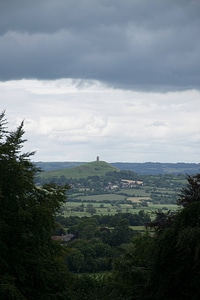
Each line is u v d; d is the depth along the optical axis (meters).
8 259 51.59
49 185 58.50
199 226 61.56
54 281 55.25
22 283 52.41
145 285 65.81
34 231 54.69
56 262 56.31
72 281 58.22
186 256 60.28
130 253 81.88
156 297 62.50
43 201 56.84
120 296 71.75
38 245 55.25
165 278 61.59
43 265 53.97
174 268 61.59
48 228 56.59
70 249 60.31
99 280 82.25
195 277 60.09
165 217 88.81
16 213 53.34
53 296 54.81
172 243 61.91
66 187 59.38
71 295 58.34
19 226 53.25
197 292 60.38
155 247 63.62
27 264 52.62
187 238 58.75
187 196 88.56
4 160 55.81
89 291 77.94
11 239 53.03
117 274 74.06
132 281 70.69
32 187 56.25
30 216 52.66
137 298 67.81
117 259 75.81
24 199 55.69
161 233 70.88
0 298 46.59
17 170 55.75
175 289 62.16
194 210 63.31
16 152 58.22
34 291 53.56
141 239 84.31
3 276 48.44
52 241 57.94
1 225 50.75
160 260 62.06
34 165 59.69
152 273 63.16
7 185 54.19
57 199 58.09
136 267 73.06
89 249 160.88
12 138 58.62
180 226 63.03
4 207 53.62
